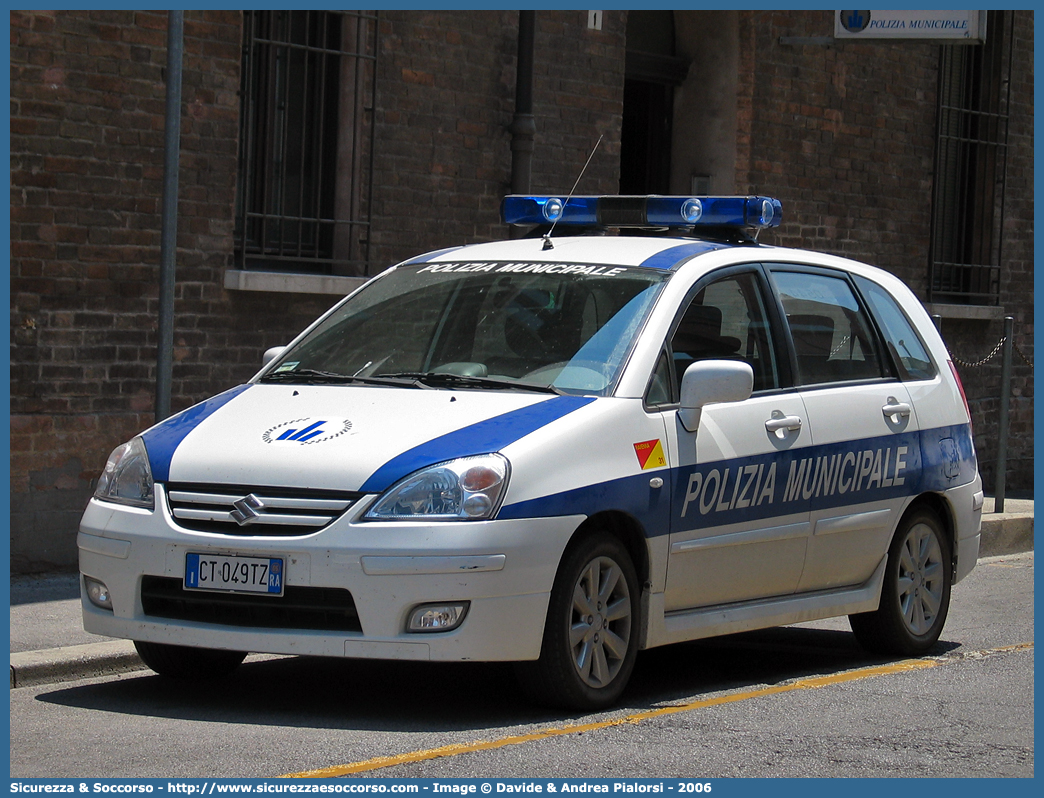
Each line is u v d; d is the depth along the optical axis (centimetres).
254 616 775
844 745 764
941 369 1121
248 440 810
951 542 1109
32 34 1221
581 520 793
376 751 719
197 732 760
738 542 905
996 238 2259
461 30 1569
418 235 1548
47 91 1230
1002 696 909
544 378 862
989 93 2248
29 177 1223
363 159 1504
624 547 834
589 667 815
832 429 981
